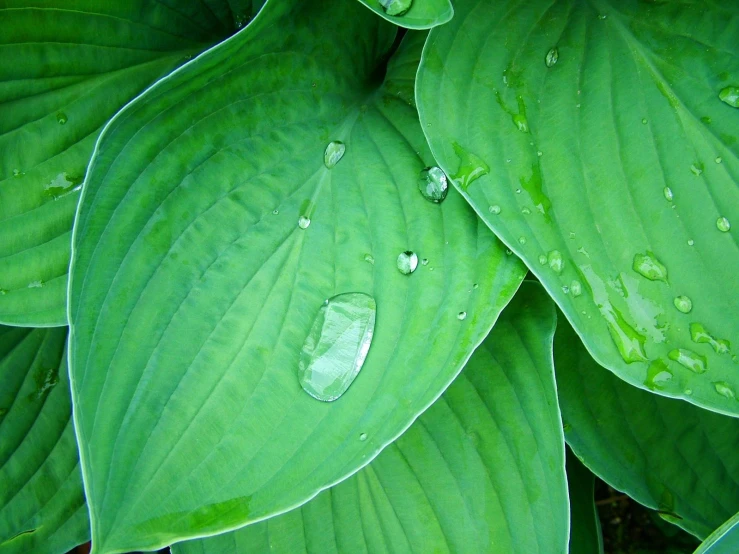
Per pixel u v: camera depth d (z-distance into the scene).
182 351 0.30
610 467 0.38
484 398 0.35
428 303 0.31
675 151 0.32
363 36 0.34
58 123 0.34
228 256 0.31
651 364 0.31
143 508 0.29
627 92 0.32
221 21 0.37
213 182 0.31
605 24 0.33
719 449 0.39
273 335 0.31
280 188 0.31
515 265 0.31
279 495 0.30
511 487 0.35
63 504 0.39
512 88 0.32
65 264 0.35
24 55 0.33
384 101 0.34
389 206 0.32
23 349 0.39
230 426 0.30
